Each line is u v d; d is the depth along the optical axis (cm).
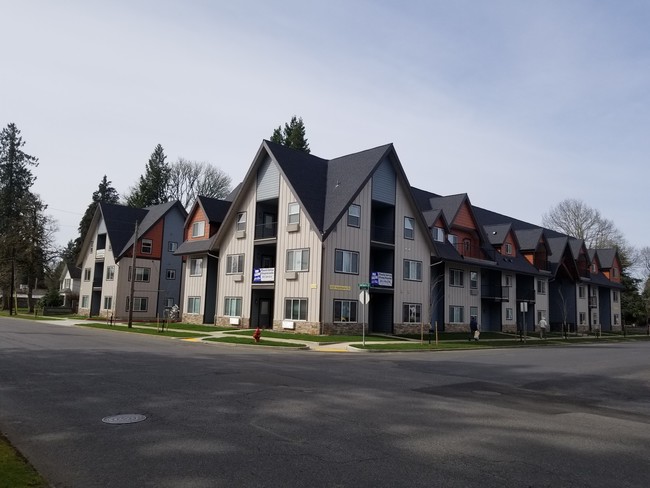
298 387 1170
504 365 1872
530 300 4931
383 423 839
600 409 1057
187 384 1163
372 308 3647
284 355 2091
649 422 935
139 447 672
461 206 4384
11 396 999
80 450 658
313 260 3200
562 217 8006
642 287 9206
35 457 630
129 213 5753
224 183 8194
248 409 911
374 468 607
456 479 577
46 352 1783
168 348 2172
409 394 1142
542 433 811
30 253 5969
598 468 635
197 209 4381
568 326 5328
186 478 561
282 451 664
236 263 3825
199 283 4244
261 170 3716
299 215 3353
